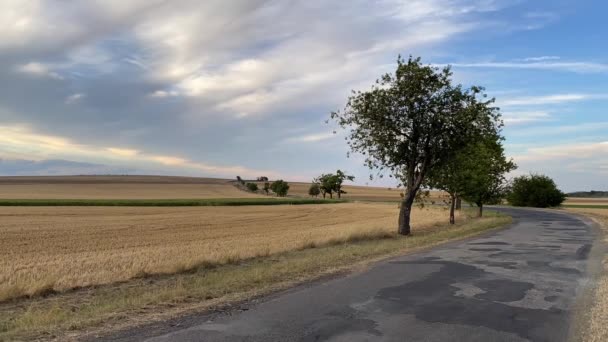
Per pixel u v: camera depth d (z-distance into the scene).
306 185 186.38
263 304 8.65
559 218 41.75
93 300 9.85
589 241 20.56
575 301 9.08
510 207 80.50
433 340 6.62
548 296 9.50
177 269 13.54
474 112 24.50
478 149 34.03
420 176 26.08
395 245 18.58
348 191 169.88
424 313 8.10
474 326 7.35
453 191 35.03
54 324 7.30
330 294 9.53
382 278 11.36
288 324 7.34
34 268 14.20
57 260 16.16
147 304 8.59
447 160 26.22
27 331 6.90
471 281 11.05
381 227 28.50
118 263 15.05
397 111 25.27
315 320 7.58
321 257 14.84
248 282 10.66
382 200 116.62
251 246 19.66
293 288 10.14
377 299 9.10
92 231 28.75
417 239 21.17
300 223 37.94
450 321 7.61
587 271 12.52
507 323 7.54
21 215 40.97
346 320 7.60
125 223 35.19
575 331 7.11
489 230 27.36
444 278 11.41
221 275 11.91
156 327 7.14
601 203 109.75
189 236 26.36
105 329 7.02
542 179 84.38
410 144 25.81
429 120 24.95
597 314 8.05
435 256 15.48
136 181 138.12
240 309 8.27
